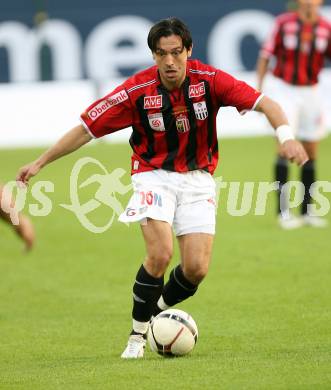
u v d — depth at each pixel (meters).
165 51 23.22
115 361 24.34
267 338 27.47
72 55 84.50
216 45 83.69
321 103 48.91
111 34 84.12
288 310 31.33
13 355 26.53
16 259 42.97
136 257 42.53
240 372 22.00
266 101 23.86
